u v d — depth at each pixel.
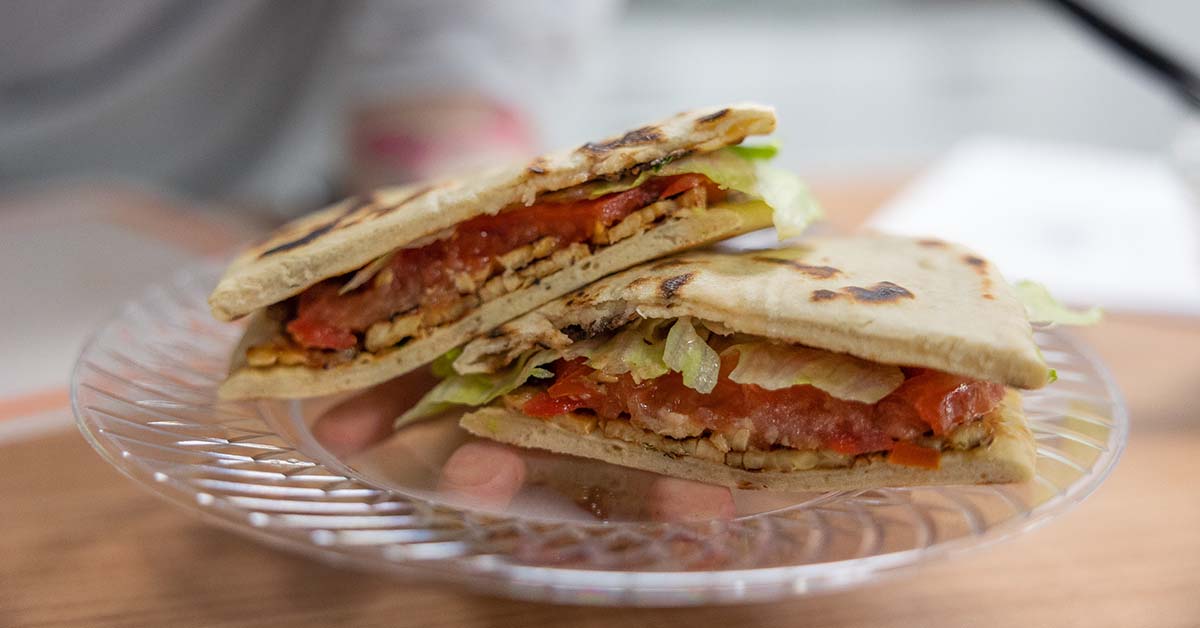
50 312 0.40
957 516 0.25
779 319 0.27
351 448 0.28
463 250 0.30
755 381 0.28
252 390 0.30
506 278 0.30
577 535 0.25
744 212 0.30
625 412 0.29
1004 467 0.26
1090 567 0.27
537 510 0.26
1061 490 0.25
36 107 0.62
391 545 0.23
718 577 0.22
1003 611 0.25
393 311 0.31
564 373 0.30
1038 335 0.31
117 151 0.65
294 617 0.25
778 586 0.22
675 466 0.29
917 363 0.26
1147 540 0.27
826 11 1.09
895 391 0.27
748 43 0.99
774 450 0.28
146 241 0.47
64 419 0.32
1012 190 0.46
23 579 0.26
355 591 0.26
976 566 0.27
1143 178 0.48
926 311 0.27
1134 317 0.37
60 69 0.62
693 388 0.29
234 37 0.63
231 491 0.25
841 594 0.26
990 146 0.54
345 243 0.29
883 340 0.26
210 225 0.49
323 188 0.61
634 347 0.29
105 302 0.41
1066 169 0.49
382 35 0.52
